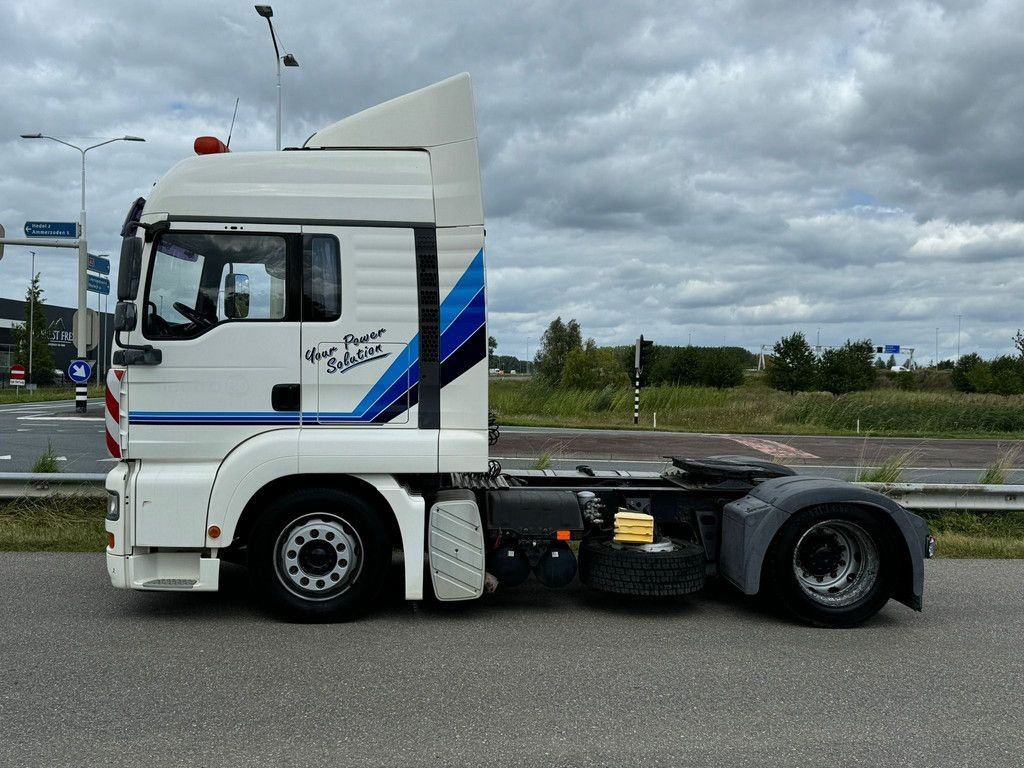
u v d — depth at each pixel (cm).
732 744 372
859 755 363
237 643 500
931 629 568
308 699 413
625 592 563
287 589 541
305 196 540
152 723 381
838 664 489
